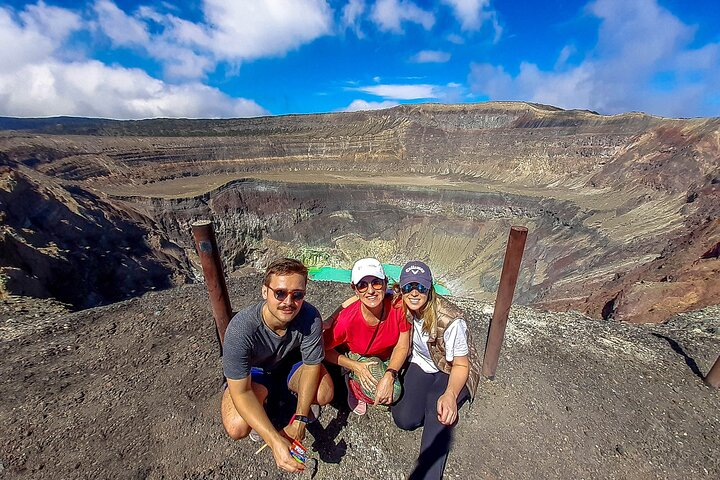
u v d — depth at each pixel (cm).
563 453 412
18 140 6475
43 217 3531
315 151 11462
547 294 4194
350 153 11669
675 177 6047
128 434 423
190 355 574
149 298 852
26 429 433
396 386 381
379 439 418
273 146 11088
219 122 11962
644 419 463
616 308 2214
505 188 8644
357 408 425
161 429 428
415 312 374
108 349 612
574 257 5216
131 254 4375
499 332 490
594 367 561
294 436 335
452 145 11412
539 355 588
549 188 8894
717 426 458
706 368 574
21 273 1831
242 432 358
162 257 4841
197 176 9075
